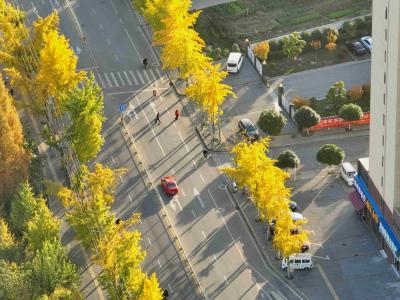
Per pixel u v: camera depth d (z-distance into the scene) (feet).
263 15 596.70
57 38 451.94
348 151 456.45
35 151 457.68
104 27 588.09
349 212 413.59
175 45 483.51
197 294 370.32
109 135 480.23
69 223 384.88
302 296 366.22
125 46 566.36
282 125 461.78
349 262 383.65
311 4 605.73
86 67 545.44
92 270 387.55
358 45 542.16
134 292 335.26
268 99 506.48
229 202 424.87
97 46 567.18
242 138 468.75
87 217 362.74
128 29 584.81
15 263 346.95
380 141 373.61
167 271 383.86
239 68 533.55
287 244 363.56
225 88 456.86
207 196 429.79
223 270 383.04
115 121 492.54
